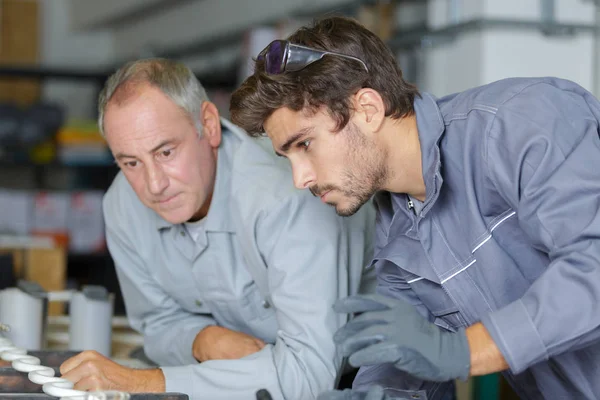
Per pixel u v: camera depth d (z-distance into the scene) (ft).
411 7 11.86
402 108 4.27
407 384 4.88
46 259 9.24
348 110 4.12
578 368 4.40
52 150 17.22
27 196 15.64
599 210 3.62
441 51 9.80
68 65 26.08
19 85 21.57
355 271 5.53
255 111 4.17
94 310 6.59
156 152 5.27
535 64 9.09
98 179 18.38
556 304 3.53
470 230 4.42
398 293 5.06
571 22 9.07
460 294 4.57
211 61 19.51
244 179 5.39
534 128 3.84
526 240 4.33
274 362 5.03
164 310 6.41
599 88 9.00
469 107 4.25
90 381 4.75
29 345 6.32
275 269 5.10
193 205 5.46
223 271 5.70
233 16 17.62
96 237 16.07
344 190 4.23
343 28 4.23
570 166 3.75
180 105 5.31
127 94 5.23
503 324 3.55
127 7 21.76
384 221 4.95
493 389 7.53
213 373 5.00
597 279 3.51
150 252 6.19
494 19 8.89
